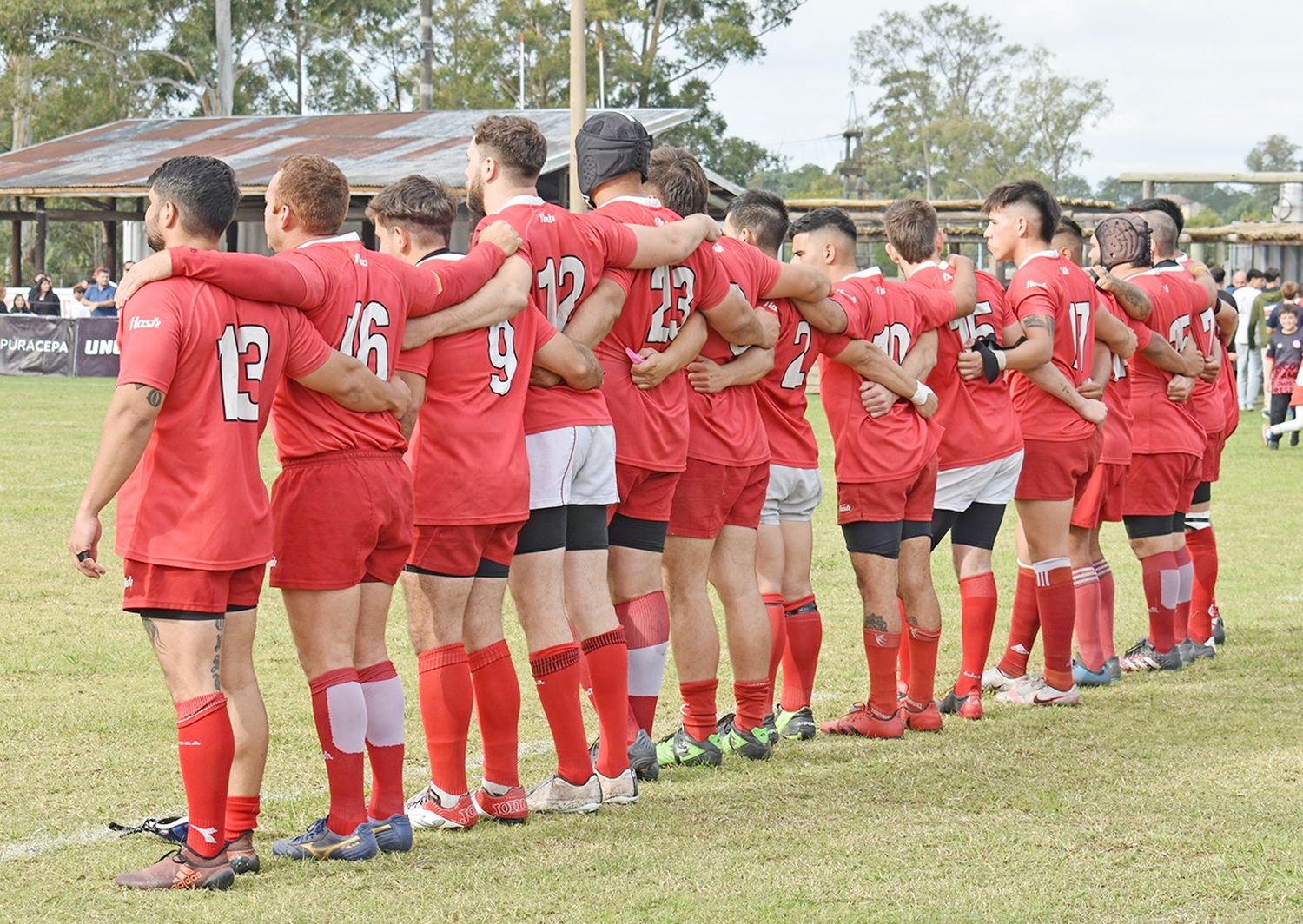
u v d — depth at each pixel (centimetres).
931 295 1653
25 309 8325
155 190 1116
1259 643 2198
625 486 1410
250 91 16662
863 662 2014
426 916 1032
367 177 8362
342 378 1152
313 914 1034
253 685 1161
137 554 1084
